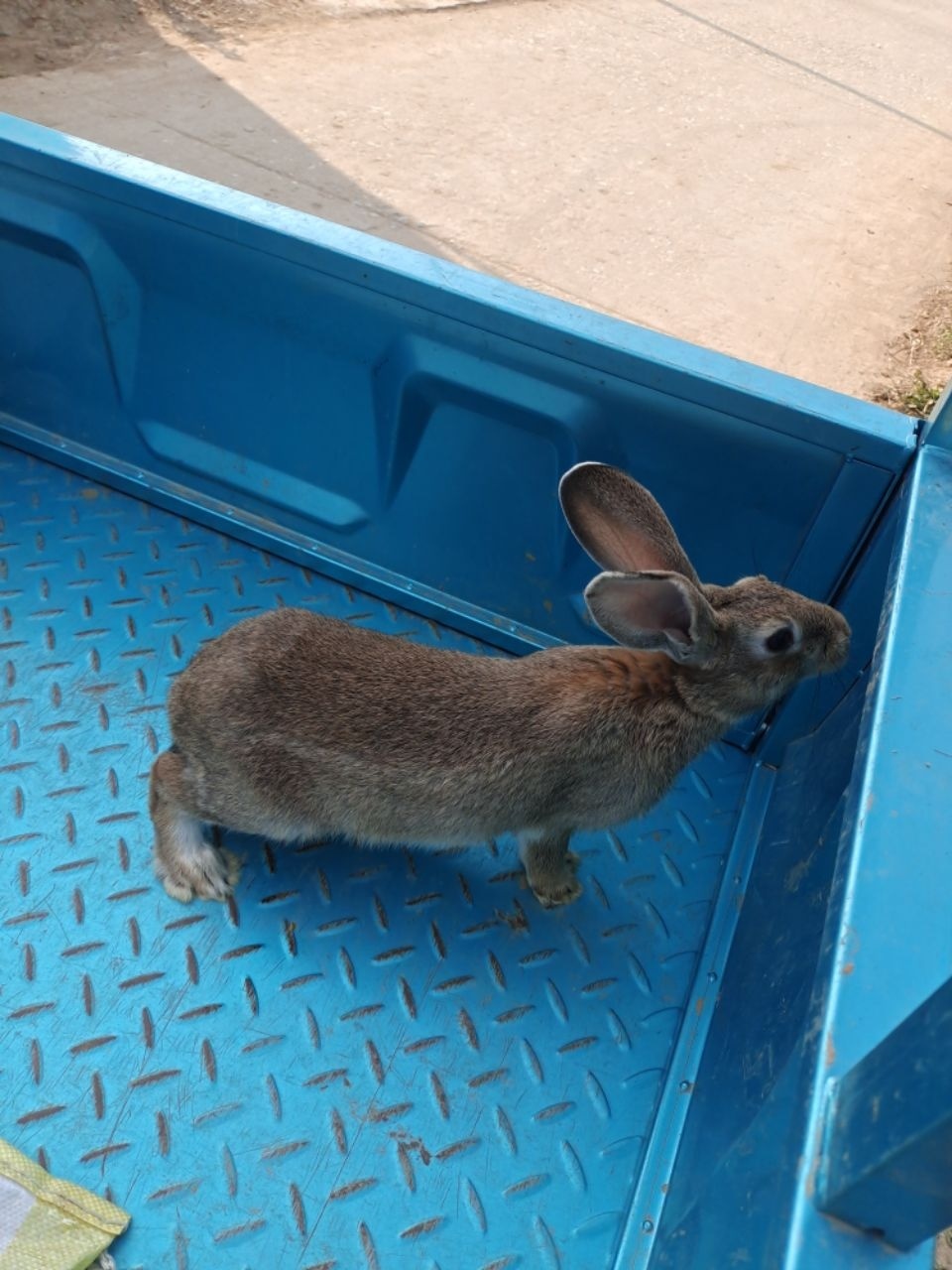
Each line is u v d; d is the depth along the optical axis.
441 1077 0.71
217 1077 0.69
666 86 2.99
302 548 0.98
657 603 0.68
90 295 0.90
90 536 0.98
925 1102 0.32
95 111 2.28
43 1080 0.67
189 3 2.78
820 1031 0.41
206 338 0.89
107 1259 0.61
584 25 3.28
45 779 0.82
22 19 2.47
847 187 2.62
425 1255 0.63
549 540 0.88
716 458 0.77
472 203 2.25
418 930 0.78
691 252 2.23
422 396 0.84
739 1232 0.42
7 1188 0.62
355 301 0.81
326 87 2.58
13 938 0.73
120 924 0.75
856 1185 0.34
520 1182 0.67
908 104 3.19
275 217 0.80
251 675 0.72
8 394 1.01
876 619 0.77
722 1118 0.61
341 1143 0.67
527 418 0.81
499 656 0.95
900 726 0.52
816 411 0.72
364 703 0.73
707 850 0.85
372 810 0.75
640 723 0.75
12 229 0.88
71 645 0.90
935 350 2.03
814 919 0.64
